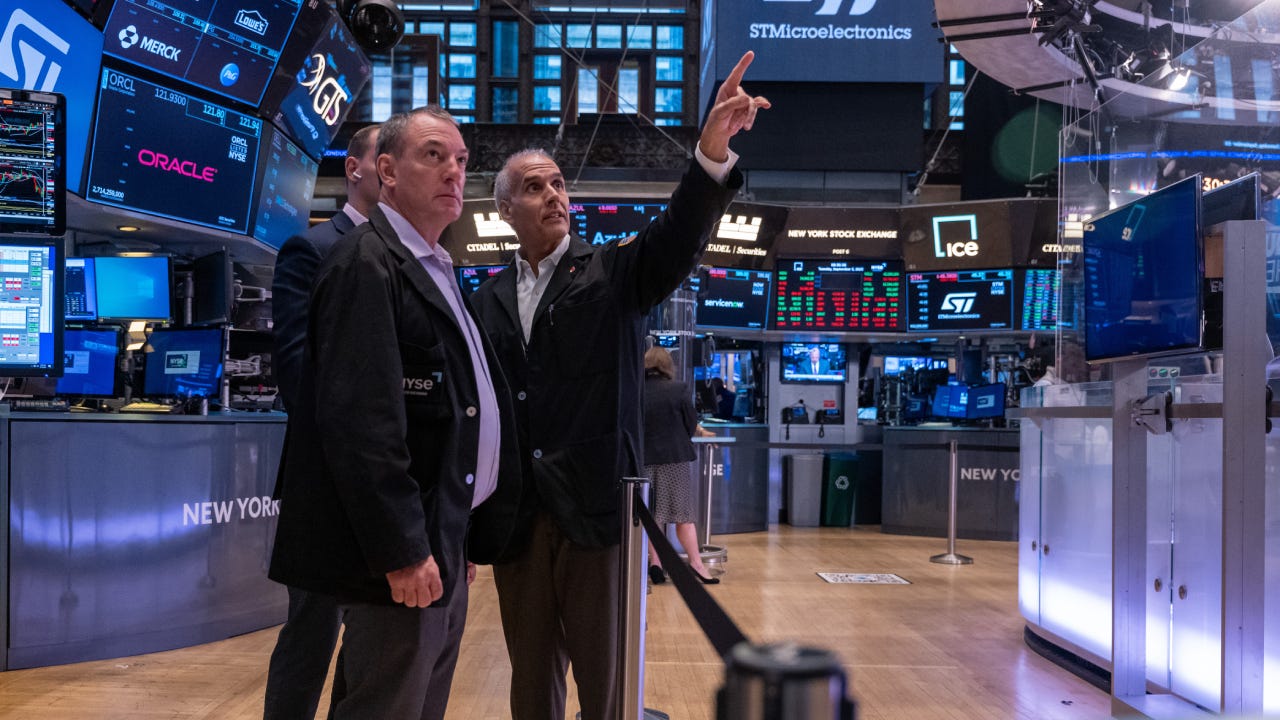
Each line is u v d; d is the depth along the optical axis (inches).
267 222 229.0
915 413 354.3
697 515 302.8
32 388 172.4
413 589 59.5
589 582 83.4
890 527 333.7
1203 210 126.4
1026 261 340.5
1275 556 103.4
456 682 135.8
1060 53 302.2
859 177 404.8
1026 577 168.1
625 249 87.2
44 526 141.5
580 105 711.7
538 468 84.0
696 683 136.2
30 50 160.6
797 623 179.5
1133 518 121.7
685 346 275.9
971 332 350.3
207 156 205.6
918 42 389.7
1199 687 116.6
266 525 171.9
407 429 64.7
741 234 344.2
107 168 185.8
